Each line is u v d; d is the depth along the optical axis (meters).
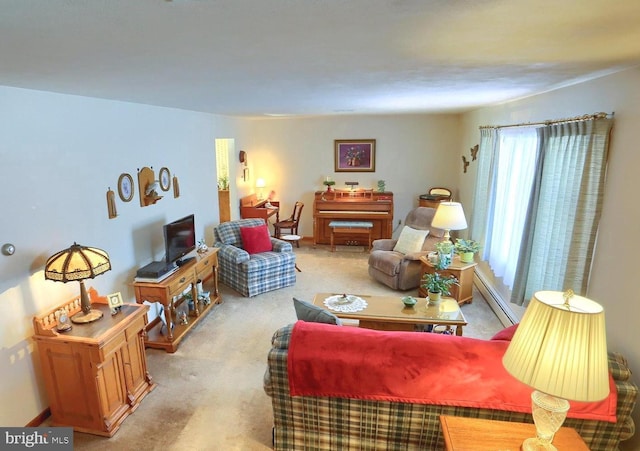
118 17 1.09
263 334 3.77
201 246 4.34
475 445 1.63
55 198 2.65
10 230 2.32
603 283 2.23
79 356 2.37
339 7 1.05
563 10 1.10
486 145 4.77
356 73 2.18
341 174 6.91
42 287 2.55
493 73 2.24
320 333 2.12
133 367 2.75
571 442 1.66
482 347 1.97
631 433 1.83
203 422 2.59
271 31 1.28
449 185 6.70
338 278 5.25
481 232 4.88
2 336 2.29
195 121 4.77
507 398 1.88
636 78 1.99
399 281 4.74
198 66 1.87
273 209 6.58
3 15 1.04
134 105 3.53
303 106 4.34
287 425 2.23
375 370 1.98
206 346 3.55
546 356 1.37
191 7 1.02
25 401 2.45
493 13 1.12
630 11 1.10
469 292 4.42
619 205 2.11
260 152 7.04
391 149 6.70
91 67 1.81
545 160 2.90
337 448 2.20
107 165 3.19
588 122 2.33
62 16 1.06
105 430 2.46
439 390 1.94
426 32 1.33
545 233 2.93
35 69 1.82
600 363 1.34
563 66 2.01
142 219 3.69
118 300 2.76
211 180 5.28
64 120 2.71
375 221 6.67
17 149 2.35
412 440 2.07
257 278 4.64
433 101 4.02
